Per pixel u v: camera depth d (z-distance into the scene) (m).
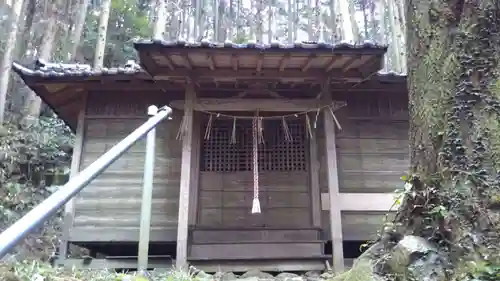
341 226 6.16
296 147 6.81
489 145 2.42
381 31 17.12
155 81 6.55
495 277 2.05
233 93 6.72
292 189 6.62
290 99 6.25
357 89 6.86
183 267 5.36
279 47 5.30
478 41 2.64
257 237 6.23
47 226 8.73
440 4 2.90
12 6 11.20
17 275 2.93
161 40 5.22
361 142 6.79
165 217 6.38
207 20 19.83
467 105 2.56
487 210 2.28
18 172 9.98
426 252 2.38
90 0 16.78
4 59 10.48
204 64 5.86
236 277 5.29
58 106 7.33
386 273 2.57
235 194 6.57
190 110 6.08
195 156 6.61
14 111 11.59
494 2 2.66
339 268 5.44
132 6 18.25
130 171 6.58
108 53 16.41
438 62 2.81
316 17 19.33
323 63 5.83
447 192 2.48
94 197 6.45
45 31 12.44
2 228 7.95
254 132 6.19
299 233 6.27
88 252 7.35
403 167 6.71
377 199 6.45
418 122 2.90
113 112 6.86
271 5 21.28
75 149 6.62
